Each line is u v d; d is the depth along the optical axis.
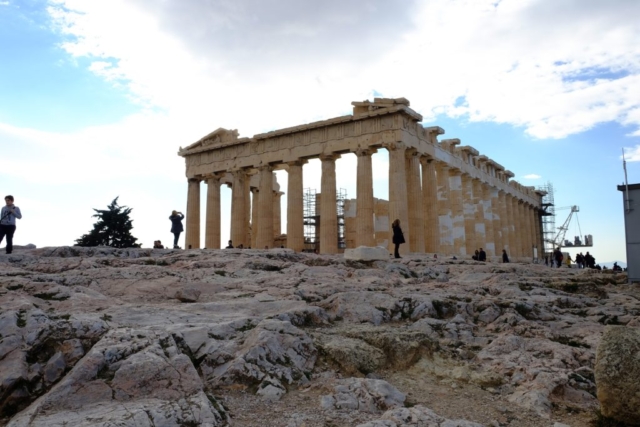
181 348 10.09
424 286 19.47
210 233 61.69
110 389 8.32
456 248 57.91
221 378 9.41
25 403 8.45
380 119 48.88
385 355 11.23
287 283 18.19
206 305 13.78
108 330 10.30
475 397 9.70
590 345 12.53
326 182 51.78
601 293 20.52
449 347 12.32
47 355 9.57
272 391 9.15
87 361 8.70
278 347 10.37
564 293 19.77
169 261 23.61
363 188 48.94
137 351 9.23
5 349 9.34
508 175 75.31
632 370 8.13
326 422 8.12
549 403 9.30
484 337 13.20
